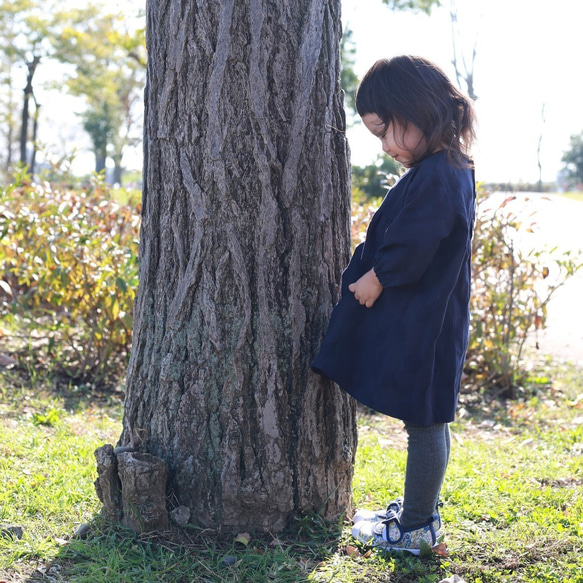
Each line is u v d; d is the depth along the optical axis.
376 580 2.41
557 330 8.20
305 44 2.51
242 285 2.54
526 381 5.77
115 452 2.66
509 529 2.85
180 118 2.53
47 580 2.31
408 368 2.34
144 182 2.68
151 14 2.57
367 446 3.93
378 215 2.49
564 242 14.05
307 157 2.56
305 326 2.61
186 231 2.57
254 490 2.58
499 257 5.60
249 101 2.48
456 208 2.30
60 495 2.94
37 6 26.30
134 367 2.73
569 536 2.78
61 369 5.22
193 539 2.56
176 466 2.62
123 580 2.31
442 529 2.79
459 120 2.41
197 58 2.48
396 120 2.39
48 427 4.03
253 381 2.57
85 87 28.81
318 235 2.60
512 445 4.21
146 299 2.69
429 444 2.48
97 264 5.02
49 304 5.94
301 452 2.63
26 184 6.63
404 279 2.29
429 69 2.40
